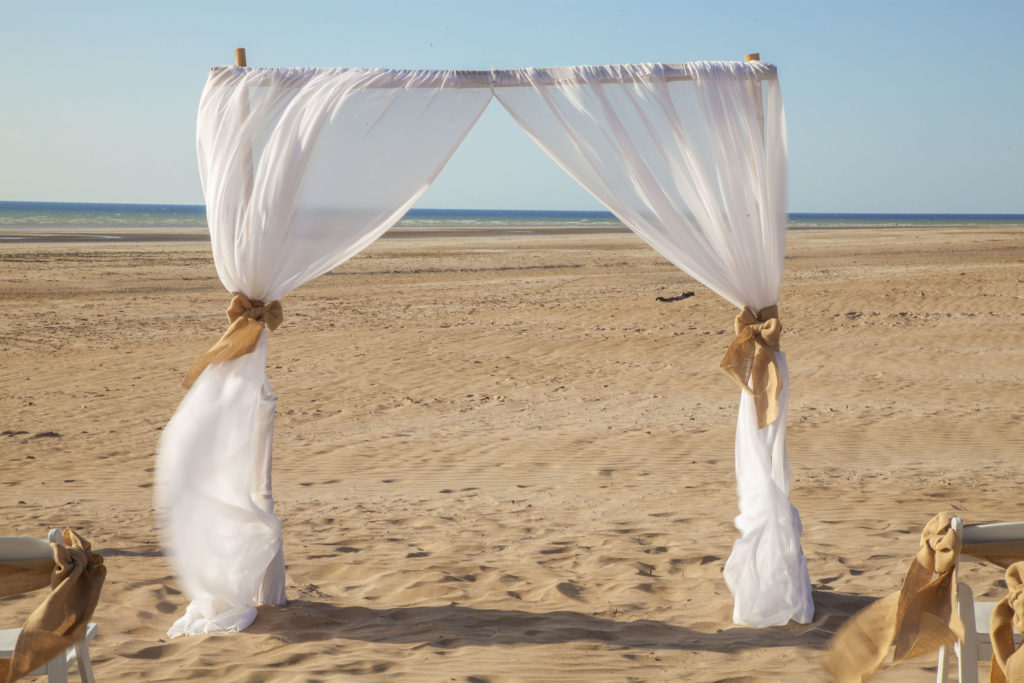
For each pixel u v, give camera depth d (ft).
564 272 98.22
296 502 23.68
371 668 12.71
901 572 17.12
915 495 22.81
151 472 27.37
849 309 61.77
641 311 63.46
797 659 13.07
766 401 15.40
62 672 10.67
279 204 15.61
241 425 15.56
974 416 33.04
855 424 32.12
